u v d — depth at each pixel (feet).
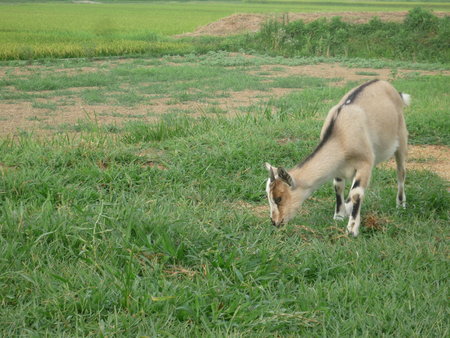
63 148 23.84
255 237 20.25
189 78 47.73
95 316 18.20
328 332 18.10
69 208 20.49
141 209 20.34
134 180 22.43
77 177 22.36
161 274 18.88
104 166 23.35
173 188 22.22
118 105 35.76
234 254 19.33
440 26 68.23
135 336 17.93
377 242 20.24
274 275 19.19
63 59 61.21
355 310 18.40
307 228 20.66
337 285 18.94
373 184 23.02
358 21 75.82
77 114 32.55
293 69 56.03
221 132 25.41
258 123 26.96
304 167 20.56
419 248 19.98
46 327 18.02
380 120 21.17
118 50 66.69
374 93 21.33
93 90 41.29
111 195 21.31
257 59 62.13
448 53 63.87
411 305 18.52
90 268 18.98
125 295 18.34
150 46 69.72
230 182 22.58
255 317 18.21
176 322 18.17
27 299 18.48
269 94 40.42
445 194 22.17
